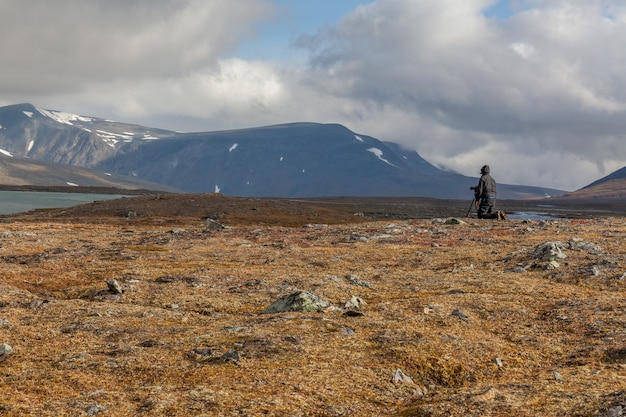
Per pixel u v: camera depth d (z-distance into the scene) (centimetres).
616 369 1681
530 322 2322
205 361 1770
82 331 2173
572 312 2389
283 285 3169
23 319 2364
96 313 2488
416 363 1788
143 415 1328
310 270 3744
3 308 2570
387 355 1850
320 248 4891
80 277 3525
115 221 9512
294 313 2450
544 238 4812
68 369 1697
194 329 2202
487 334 2152
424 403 1466
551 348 1977
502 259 3912
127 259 4269
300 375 1636
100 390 1504
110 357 1820
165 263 4075
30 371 1680
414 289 3075
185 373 1658
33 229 6956
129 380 1611
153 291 3056
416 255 4328
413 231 5925
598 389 1443
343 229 6431
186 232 6500
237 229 6831
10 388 1530
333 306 2594
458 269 3675
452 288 3017
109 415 1329
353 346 1931
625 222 6291
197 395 1454
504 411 1326
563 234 5050
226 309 2689
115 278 3422
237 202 12800
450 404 1406
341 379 1623
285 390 1514
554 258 3594
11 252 4575
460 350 1920
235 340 1998
